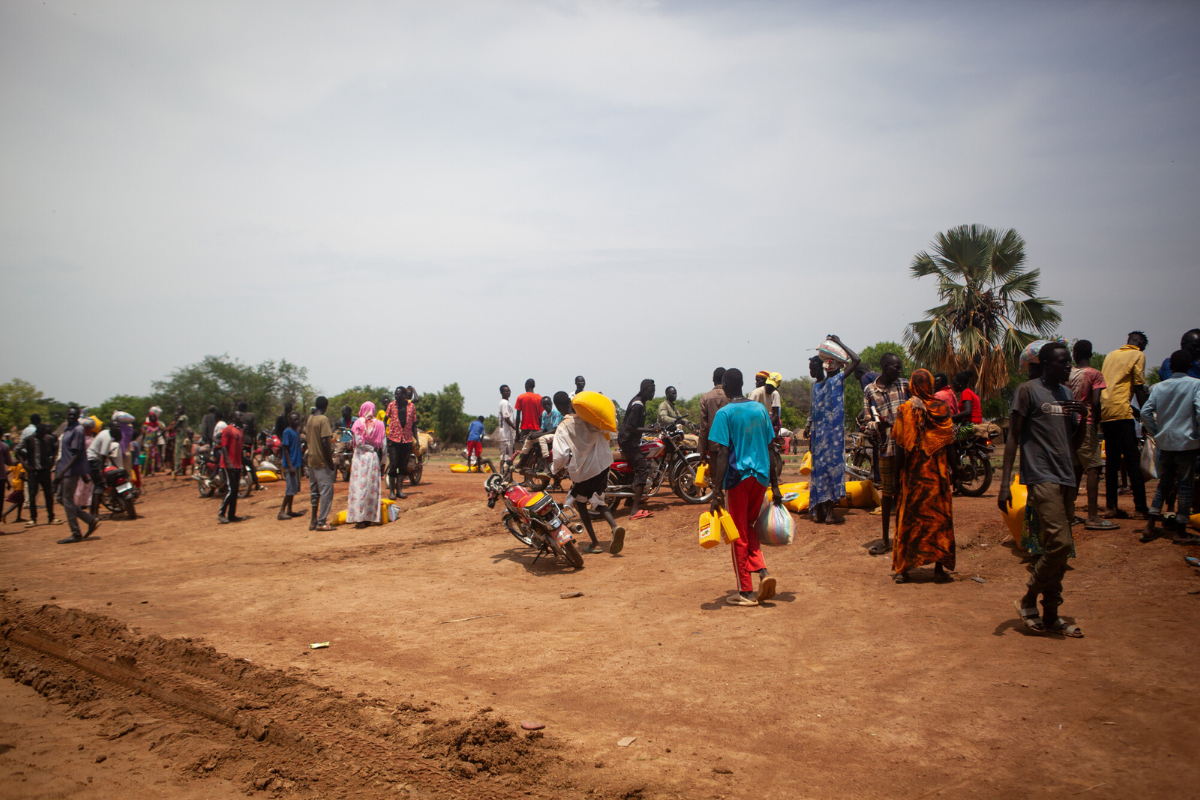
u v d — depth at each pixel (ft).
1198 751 11.28
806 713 13.41
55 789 12.32
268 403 131.23
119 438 55.21
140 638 19.43
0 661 19.20
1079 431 16.87
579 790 11.06
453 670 16.38
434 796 11.37
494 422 140.87
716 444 20.75
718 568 26.48
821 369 31.27
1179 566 20.67
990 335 64.90
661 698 14.35
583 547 31.04
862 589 22.17
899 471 22.94
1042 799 10.20
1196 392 21.40
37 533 42.32
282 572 28.66
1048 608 16.93
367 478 38.78
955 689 14.15
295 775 12.40
